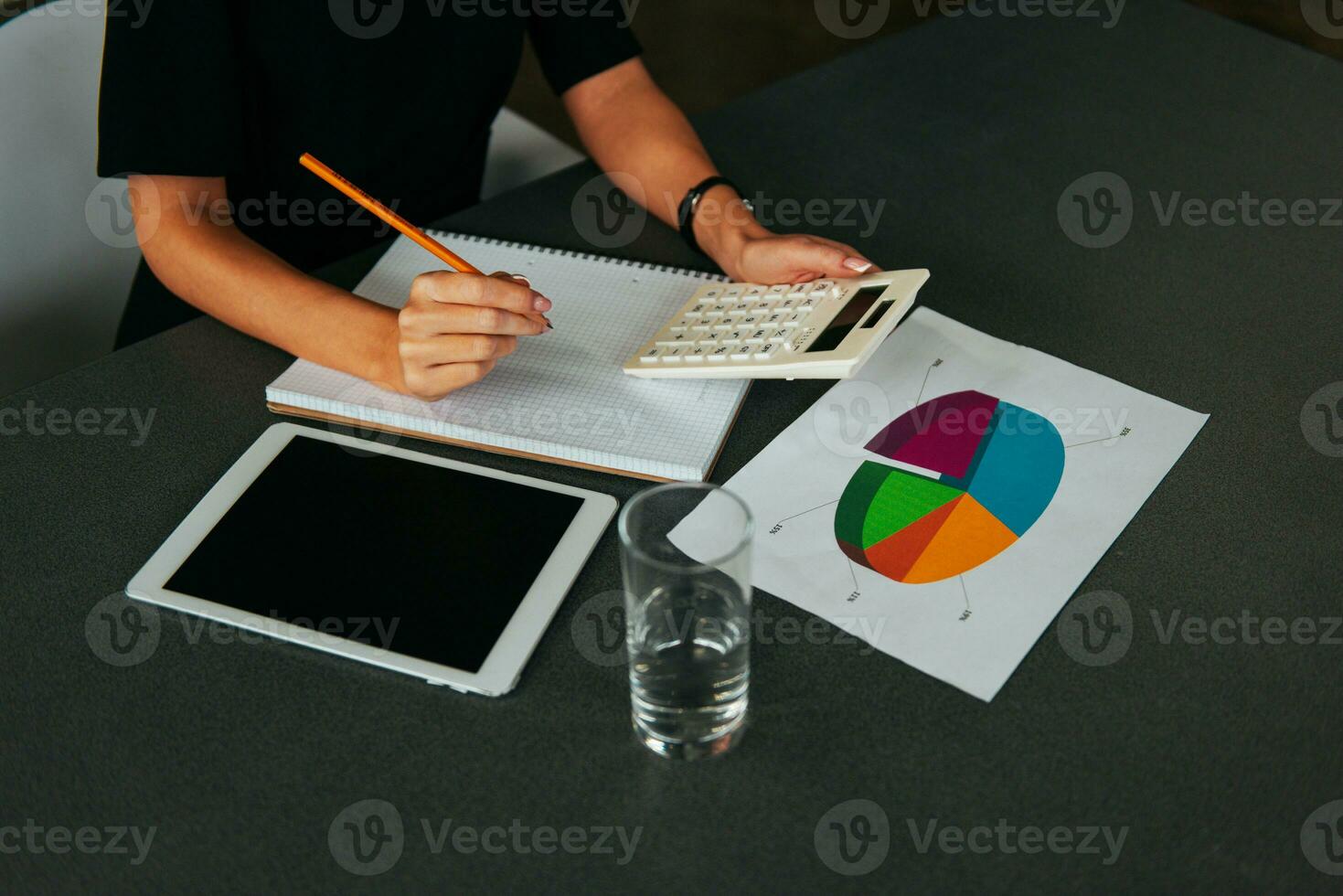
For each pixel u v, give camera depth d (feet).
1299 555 2.36
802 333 2.73
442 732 2.09
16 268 3.76
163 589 2.34
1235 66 4.11
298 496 2.55
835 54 9.25
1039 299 3.10
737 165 3.69
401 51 3.75
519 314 2.67
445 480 2.60
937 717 2.09
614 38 3.89
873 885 1.85
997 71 4.13
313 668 2.21
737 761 2.04
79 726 2.12
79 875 1.90
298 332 2.90
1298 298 3.09
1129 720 2.07
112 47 3.03
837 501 2.52
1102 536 2.42
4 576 2.40
